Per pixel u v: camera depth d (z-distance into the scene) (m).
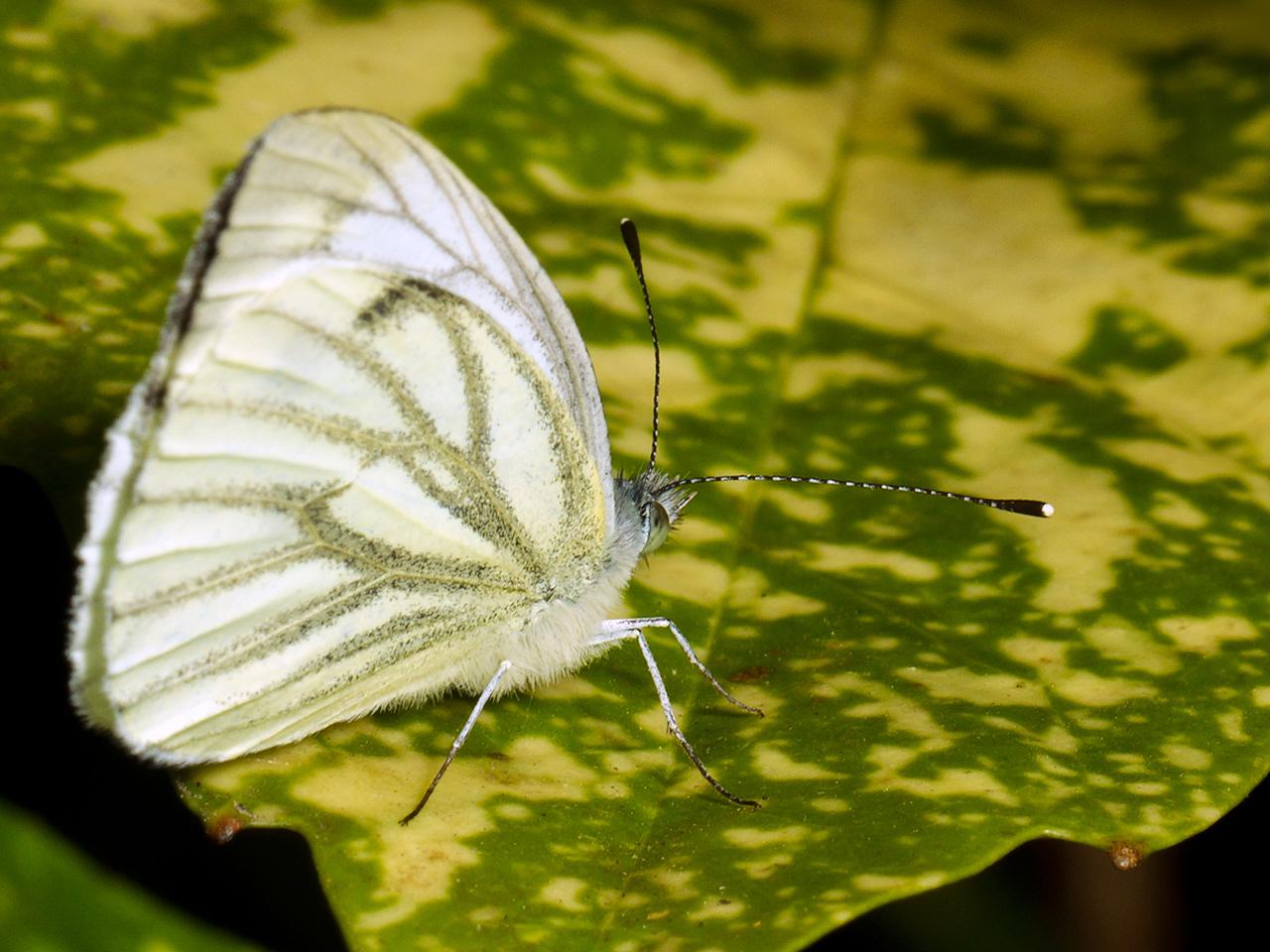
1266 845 0.23
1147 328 0.23
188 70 0.24
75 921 0.17
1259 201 0.24
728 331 0.23
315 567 0.21
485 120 0.24
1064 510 0.23
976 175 0.24
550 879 0.21
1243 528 0.22
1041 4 0.25
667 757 0.21
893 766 0.21
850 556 0.22
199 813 0.21
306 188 0.21
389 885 0.21
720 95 0.24
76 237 0.23
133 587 0.21
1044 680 0.22
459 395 0.21
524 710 0.22
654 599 0.22
